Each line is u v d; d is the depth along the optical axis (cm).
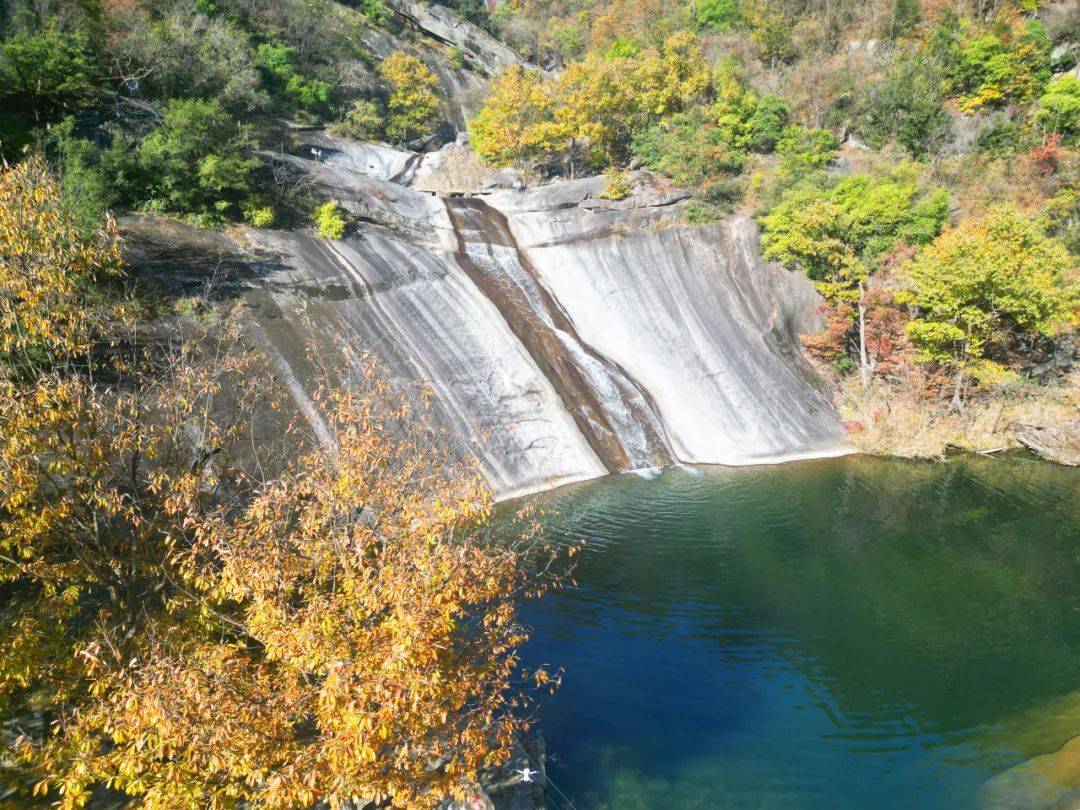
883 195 3716
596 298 3628
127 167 2673
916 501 2572
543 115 5059
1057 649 1636
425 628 739
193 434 1600
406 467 954
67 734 809
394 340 2775
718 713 1396
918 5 6569
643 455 2972
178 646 890
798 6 6881
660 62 5144
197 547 868
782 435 3192
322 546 834
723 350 3491
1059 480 2817
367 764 747
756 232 3962
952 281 3144
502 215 3938
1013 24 6112
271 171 3300
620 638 1645
